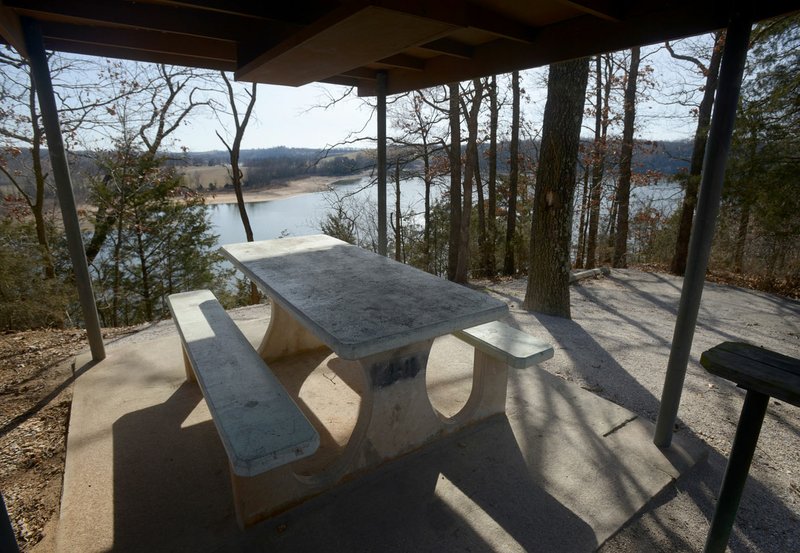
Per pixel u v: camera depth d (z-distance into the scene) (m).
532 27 2.80
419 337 1.83
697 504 2.04
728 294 8.09
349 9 2.05
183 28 2.83
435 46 3.12
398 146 12.96
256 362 2.13
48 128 2.90
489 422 2.61
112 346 3.95
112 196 10.62
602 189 13.98
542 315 5.57
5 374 3.29
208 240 12.53
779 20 7.34
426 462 2.25
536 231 5.56
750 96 7.90
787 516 2.03
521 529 1.84
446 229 16.55
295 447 1.48
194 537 1.78
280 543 1.75
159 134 11.35
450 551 1.73
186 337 2.44
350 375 3.24
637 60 11.92
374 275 2.71
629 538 1.83
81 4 2.46
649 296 7.56
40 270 6.29
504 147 14.59
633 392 3.26
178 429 2.52
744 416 1.28
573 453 2.33
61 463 2.30
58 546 1.73
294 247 3.56
